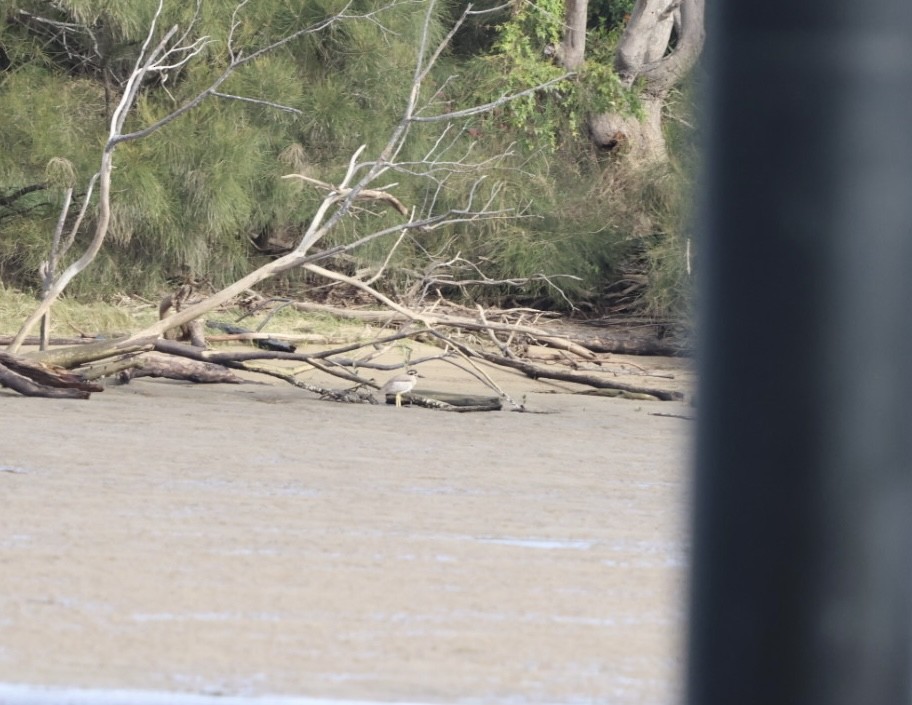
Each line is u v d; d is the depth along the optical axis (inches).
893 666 261.4
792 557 263.1
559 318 2549.2
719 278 256.4
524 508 785.6
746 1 242.8
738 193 248.5
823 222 243.4
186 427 1099.3
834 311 247.1
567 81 2812.5
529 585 583.5
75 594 536.4
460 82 2787.9
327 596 549.6
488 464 970.7
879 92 236.2
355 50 2422.5
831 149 239.8
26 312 2027.6
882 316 245.6
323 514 737.0
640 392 1595.7
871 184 239.6
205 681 424.5
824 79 238.5
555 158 2869.1
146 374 1438.2
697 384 271.0
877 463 253.1
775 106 241.9
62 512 710.5
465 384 1632.6
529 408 1416.1
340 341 1785.2
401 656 464.1
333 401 1382.9
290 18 2386.8
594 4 3786.9
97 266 2161.7
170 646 466.6
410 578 589.0
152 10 2170.3
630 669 456.8
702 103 276.8
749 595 268.5
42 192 2198.6
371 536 680.4
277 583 568.4
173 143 2180.1
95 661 444.5
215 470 879.7
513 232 2482.8
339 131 2359.7
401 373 1690.5
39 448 940.0
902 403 249.3
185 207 2201.0
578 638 496.4
